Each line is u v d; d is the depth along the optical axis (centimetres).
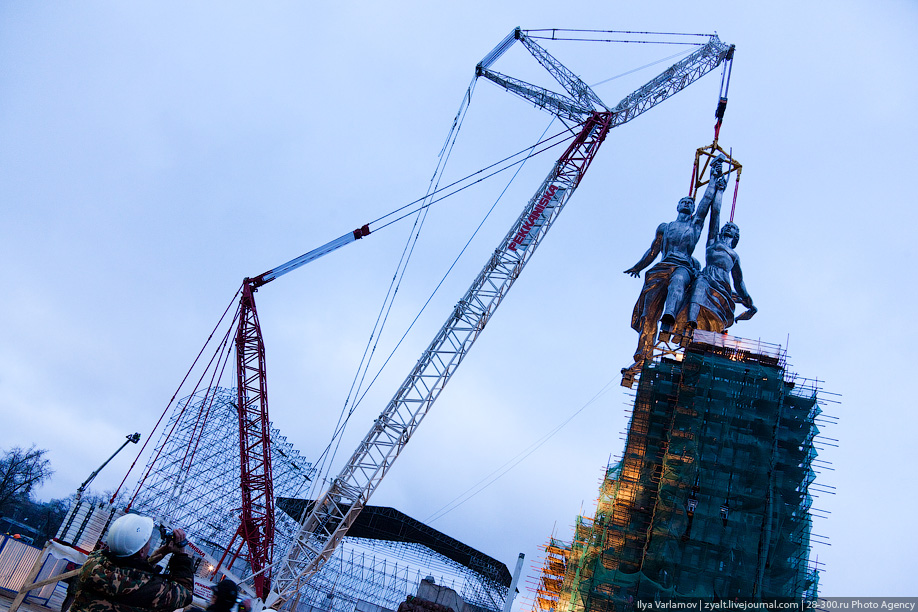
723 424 5569
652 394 6197
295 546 6894
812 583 5081
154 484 9106
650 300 7181
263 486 7450
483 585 10625
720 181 7638
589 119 7956
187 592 791
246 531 7400
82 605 721
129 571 729
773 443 5453
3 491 11088
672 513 5397
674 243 7325
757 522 5216
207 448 9588
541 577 7069
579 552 6406
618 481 6050
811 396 5638
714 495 5334
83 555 2628
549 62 8394
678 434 5741
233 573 7162
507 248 7425
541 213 7575
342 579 9700
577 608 5675
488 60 8400
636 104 8300
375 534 10944
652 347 7106
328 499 6994
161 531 855
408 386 7138
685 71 8562
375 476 6962
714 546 5178
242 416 7425
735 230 7412
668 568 5241
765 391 5650
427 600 7869
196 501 9250
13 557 3388
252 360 7456
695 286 6975
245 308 7412
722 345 6094
